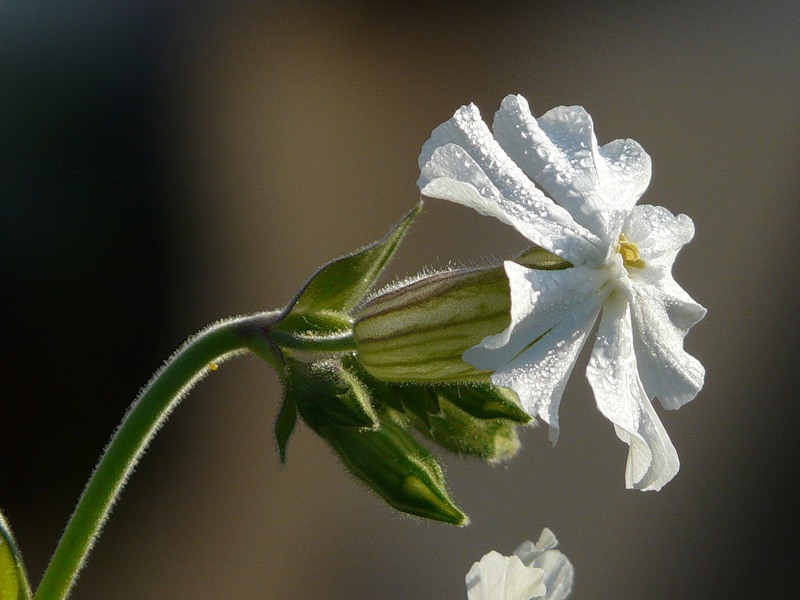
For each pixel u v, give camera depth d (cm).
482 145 16
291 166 32
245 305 30
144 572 27
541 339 15
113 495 16
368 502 29
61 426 27
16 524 26
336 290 17
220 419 29
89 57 31
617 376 15
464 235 31
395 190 32
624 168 16
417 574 28
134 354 28
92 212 29
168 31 32
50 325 28
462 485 30
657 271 16
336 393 16
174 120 31
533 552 17
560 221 16
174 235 30
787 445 32
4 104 30
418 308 16
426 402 16
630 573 30
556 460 30
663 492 31
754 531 31
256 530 28
